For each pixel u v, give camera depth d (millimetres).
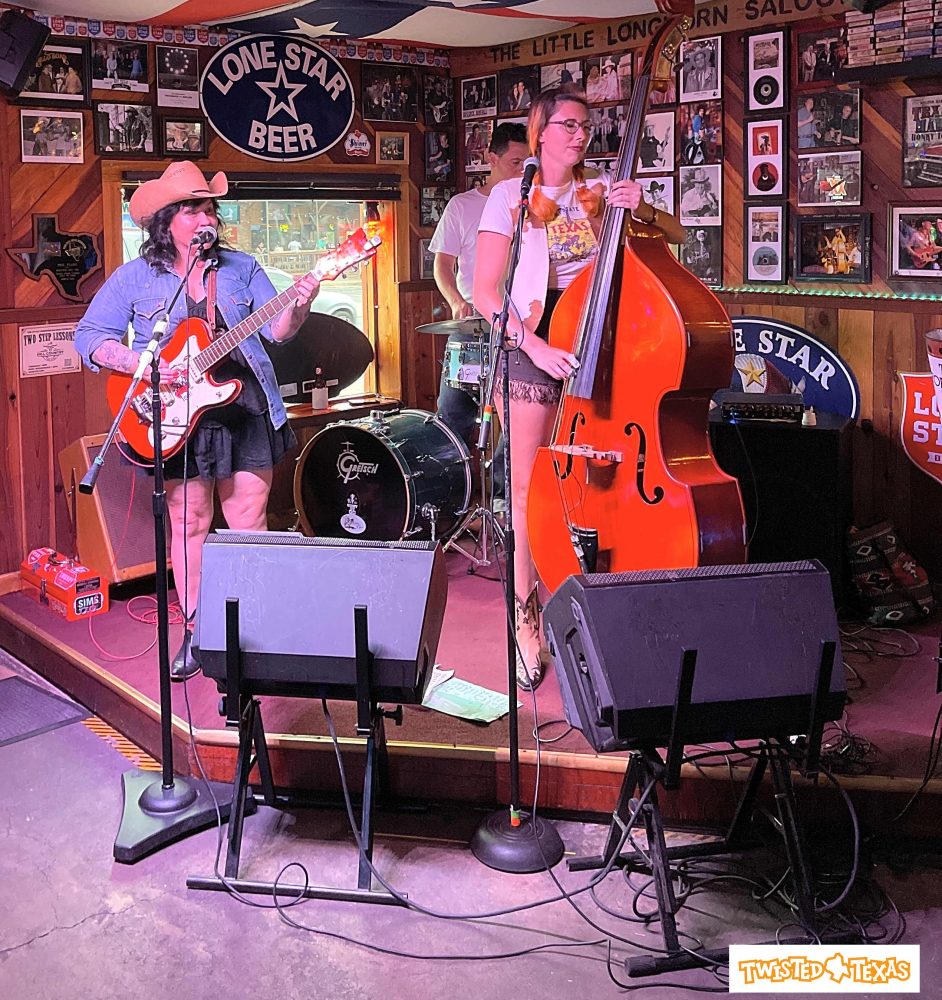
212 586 2881
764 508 4047
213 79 4910
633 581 2547
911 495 4188
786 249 4395
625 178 3041
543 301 3314
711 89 4516
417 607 2793
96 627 4336
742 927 2707
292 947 2686
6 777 3547
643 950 2635
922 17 3830
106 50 4641
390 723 3355
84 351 3711
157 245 3654
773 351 4488
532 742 3234
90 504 4574
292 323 3525
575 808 3178
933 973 2531
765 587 2562
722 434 4074
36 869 3039
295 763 3322
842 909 2756
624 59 4785
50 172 4578
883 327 4172
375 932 2730
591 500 3105
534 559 3342
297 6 4328
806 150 4289
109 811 3338
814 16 4148
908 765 3041
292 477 5441
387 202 5500
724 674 2477
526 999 2484
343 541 2932
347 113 5285
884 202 4109
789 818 2645
